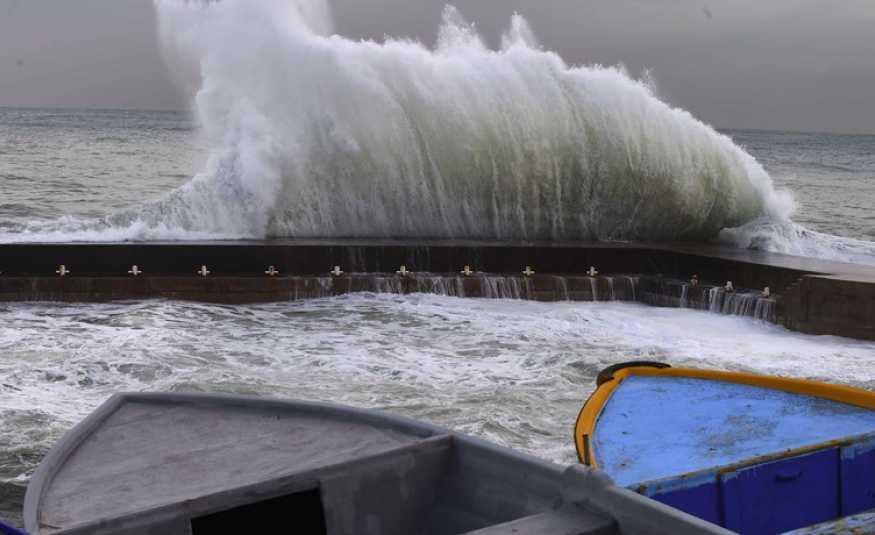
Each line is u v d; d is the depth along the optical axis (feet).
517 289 48.67
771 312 43.47
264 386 31.42
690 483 16.33
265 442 14.98
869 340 40.14
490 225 60.03
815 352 37.93
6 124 299.99
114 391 30.55
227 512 12.08
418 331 40.45
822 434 18.81
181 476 13.82
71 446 14.92
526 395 30.91
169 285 45.91
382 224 58.70
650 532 10.75
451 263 49.78
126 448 14.94
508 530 10.94
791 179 171.94
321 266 48.39
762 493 16.85
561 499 11.78
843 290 40.45
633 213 60.29
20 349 35.19
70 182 117.39
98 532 10.98
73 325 39.78
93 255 45.91
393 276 48.21
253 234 55.72
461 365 34.86
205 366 33.73
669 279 49.37
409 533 13.23
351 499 12.79
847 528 16.22
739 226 60.75
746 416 19.85
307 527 12.66
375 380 32.65
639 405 20.54
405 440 14.61
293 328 40.65
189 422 15.90
